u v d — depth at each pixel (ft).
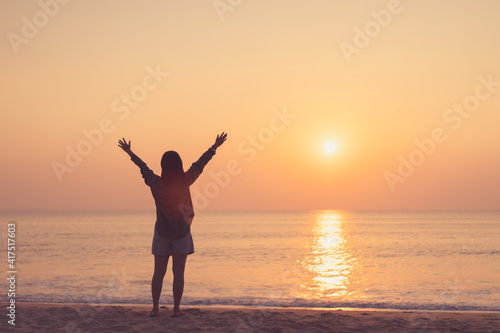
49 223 367.66
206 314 23.12
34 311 23.71
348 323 21.88
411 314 25.80
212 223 412.57
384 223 396.98
